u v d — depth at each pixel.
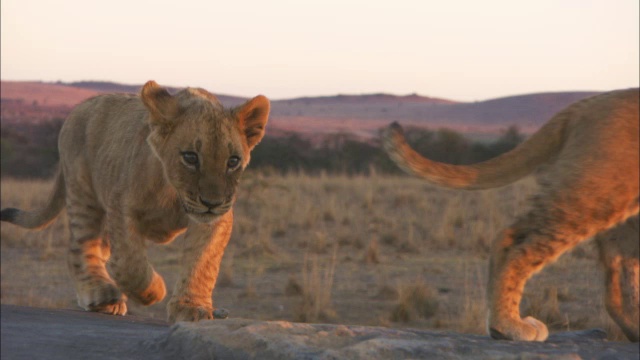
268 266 22.55
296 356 6.34
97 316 9.25
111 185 9.51
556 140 8.72
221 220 8.80
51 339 7.24
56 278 20.97
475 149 75.75
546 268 21.52
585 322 15.79
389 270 22.14
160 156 8.40
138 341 7.21
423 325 16.27
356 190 39.25
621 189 8.20
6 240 26.45
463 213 30.84
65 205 12.02
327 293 17.80
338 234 27.27
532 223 8.35
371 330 7.14
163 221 9.11
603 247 9.30
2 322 8.03
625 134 8.21
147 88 8.30
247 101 8.59
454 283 20.42
